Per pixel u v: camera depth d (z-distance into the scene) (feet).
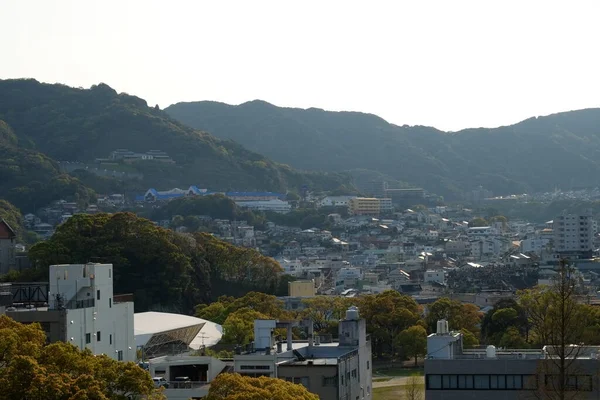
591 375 563.89
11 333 499.51
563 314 533.96
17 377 460.96
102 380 483.10
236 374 534.37
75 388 463.01
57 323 617.62
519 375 594.65
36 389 455.22
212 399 513.45
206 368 629.10
